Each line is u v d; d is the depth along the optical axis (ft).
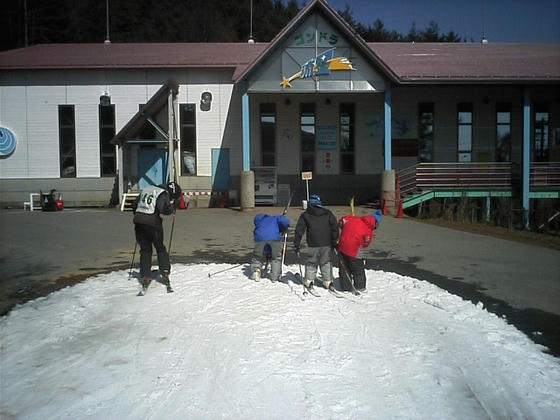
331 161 75.97
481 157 76.95
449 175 66.59
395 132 76.13
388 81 63.21
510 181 66.39
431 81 64.03
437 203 64.13
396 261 34.58
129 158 75.41
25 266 31.68
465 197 63.10
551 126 77.25
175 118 73.97
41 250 37.60
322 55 62.75
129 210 68.44
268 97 75.00
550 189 66.85
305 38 62.64
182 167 75.41
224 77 75.20
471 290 26.78
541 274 30.83
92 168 76.02
